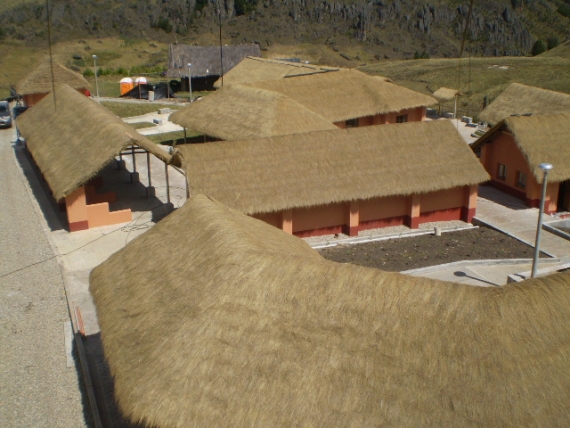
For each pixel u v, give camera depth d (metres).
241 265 13.93
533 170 28.92
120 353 13.47
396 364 11.64
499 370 11.12
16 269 23.69
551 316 11.98
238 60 74.25
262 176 25.70
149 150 27.91
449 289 12.59
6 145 45.00
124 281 16.14
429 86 63.81
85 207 27.64
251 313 12.96
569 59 67.00
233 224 16.27
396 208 28.20
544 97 41.91
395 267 23.78
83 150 28.66
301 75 45.72
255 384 11.80
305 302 12.91
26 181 35.81
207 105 39.38
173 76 71.44
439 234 27.33
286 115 34.59
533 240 26.77
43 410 15.55
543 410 10.58
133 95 67.62
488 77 63.31
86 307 20.67
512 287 12.61
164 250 16.39
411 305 12.42
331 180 26.19
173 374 12.20
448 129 29.22
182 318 13.36
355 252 25.41
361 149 27.48
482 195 33.16
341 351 12.03
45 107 38.88
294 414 11.26
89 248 25.77
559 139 30.27
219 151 26.11
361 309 12.56
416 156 27.88
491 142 34.09
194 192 24.83
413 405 11.02
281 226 25.98
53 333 19.08
